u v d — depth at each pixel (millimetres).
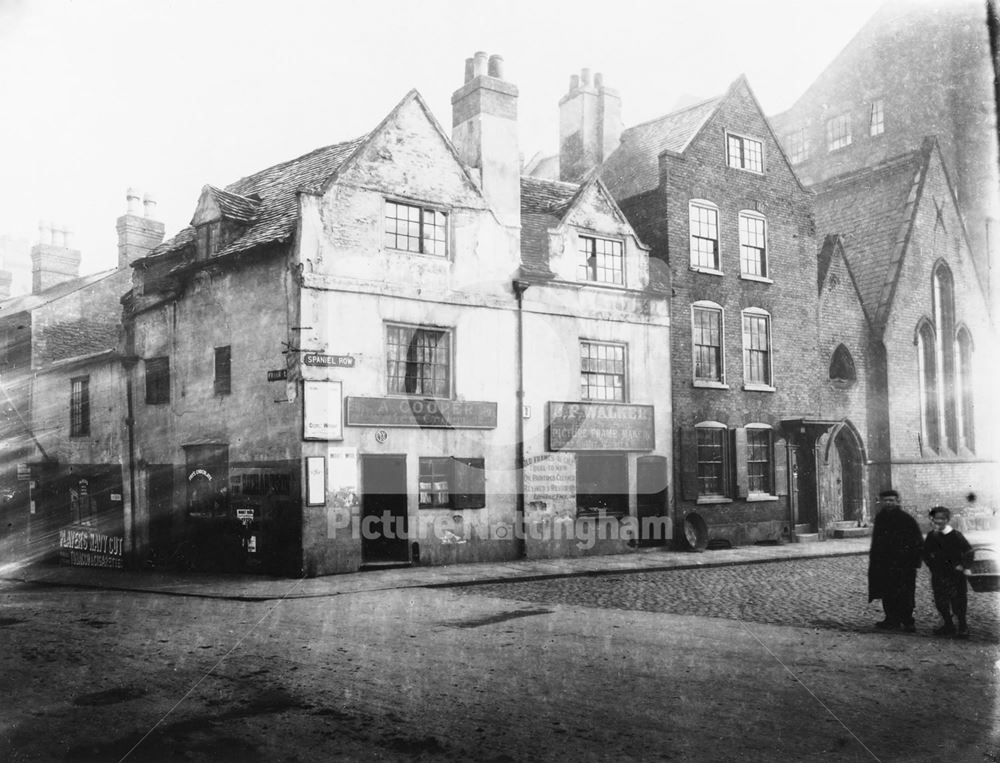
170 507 19625
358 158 17391
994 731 6148
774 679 7773
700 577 15945
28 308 24469
